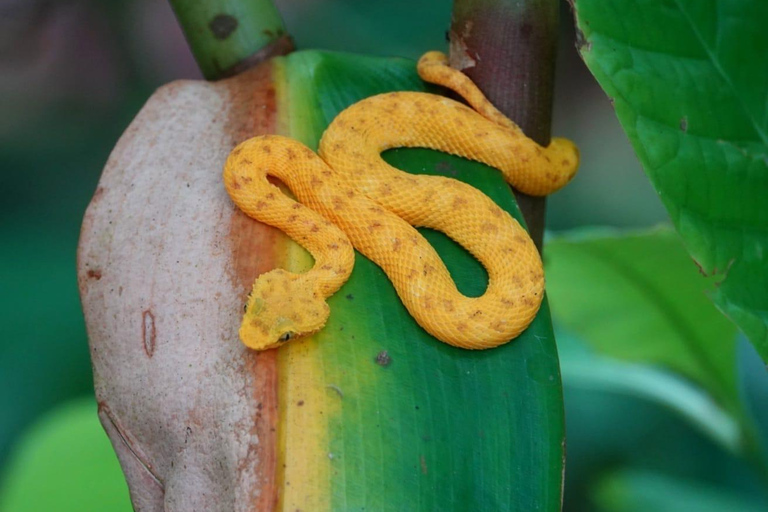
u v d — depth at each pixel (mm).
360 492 829
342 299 876
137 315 854
